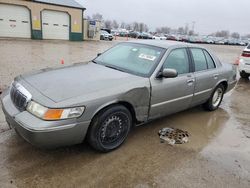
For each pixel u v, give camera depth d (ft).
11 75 24.36
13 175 9.20
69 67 13.24
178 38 160.86
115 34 147.84
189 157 11.45
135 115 11.86
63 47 60.29
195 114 17.12
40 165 9.92
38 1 75.41
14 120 9.53
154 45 14.07
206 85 15.85
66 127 9.28
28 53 43.60
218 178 10.09
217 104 18.22
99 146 10.71
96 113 10.19
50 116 9.02
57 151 10.96
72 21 84.64
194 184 9.61
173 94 13.35
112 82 11.14
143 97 11.78
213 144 12.94
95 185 9.08
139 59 13.41
